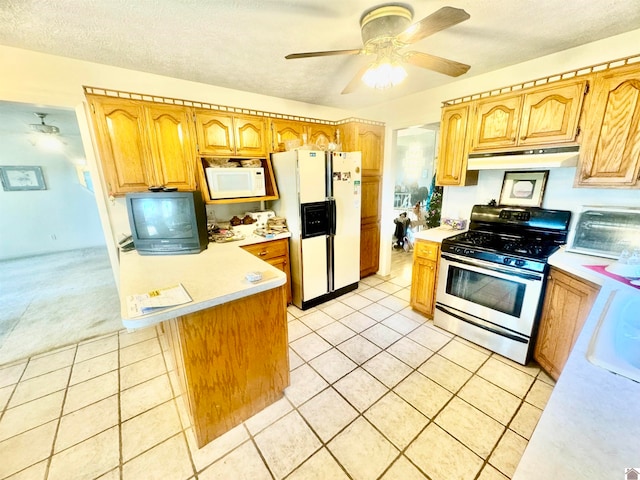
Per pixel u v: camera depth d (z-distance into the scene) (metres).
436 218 4.61
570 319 1.67
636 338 0.91
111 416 1.68
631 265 1.51
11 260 4.93
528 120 2.03
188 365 1.37
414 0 1.38
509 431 1.53
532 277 1.88
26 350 2.32
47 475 1.35
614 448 0.51
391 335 2.47
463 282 2.31
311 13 1.49
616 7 1.46
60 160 5.29
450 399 1.75
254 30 1.66
